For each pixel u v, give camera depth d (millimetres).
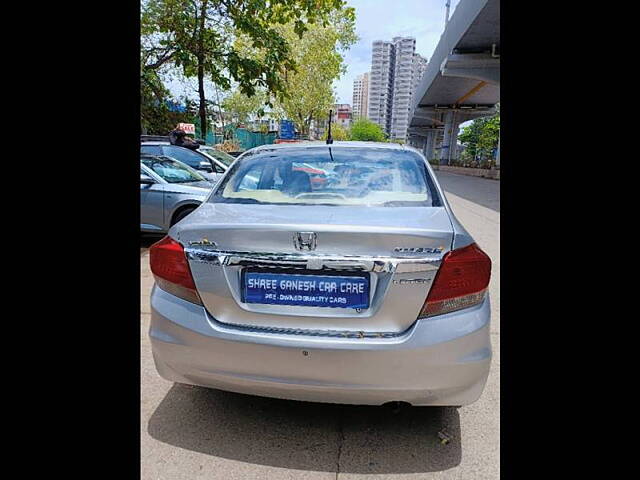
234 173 2777
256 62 9219
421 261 1911
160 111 13727
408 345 1896
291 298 1971
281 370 1980
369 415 2473
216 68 10125
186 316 2086
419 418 2461
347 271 1926
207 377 2107
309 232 1938
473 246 2057
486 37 23125
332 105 33156
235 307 2023
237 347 2006
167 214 6027
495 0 18188
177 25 9859
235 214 2234
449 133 50688
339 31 30531
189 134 12773
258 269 1994
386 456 2176
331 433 2326
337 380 1944
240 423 2389
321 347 1919
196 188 6199
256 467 2090
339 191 2537
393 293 1908
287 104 32062
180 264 2115
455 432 2352
